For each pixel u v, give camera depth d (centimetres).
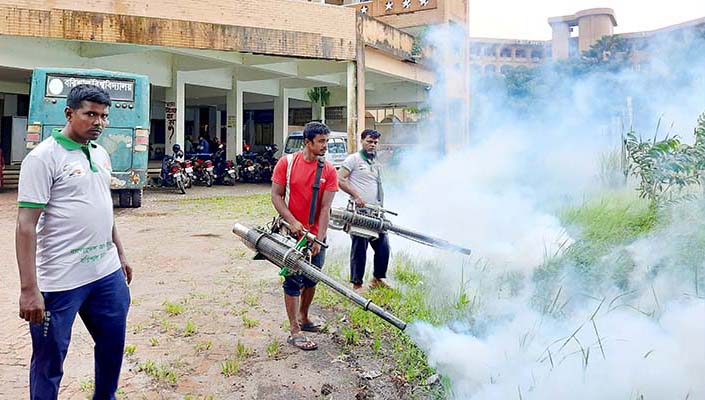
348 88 1559
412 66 1905
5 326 459
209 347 422
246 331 456
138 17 1294
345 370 390
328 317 489
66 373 375
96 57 1482
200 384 363
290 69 1820
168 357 403
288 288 421
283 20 1435
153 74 1661
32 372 273
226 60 1577
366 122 2775
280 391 359
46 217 269
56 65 1427
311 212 416
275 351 416
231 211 1140
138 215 1078
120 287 297
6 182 1513
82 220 275
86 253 279
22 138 1920
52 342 269
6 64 1332
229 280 610
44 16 1219
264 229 414
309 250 400
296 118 2517
